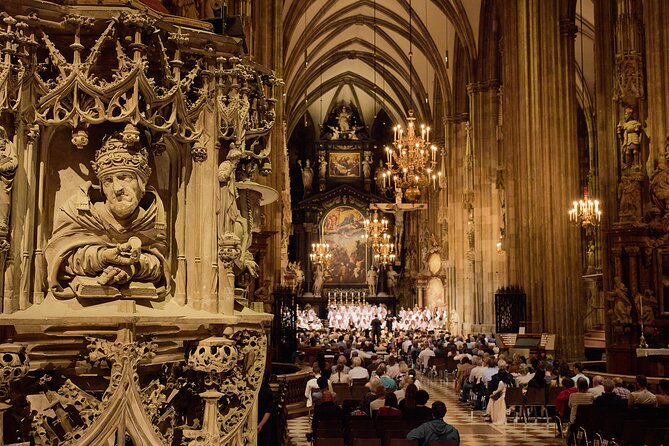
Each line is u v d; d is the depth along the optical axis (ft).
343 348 101.40
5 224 10.37
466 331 142.31
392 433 34.55
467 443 50.08
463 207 138.51
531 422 61.05
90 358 10.54
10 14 11.12
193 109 12.37
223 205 12.58
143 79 11.32
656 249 64.80
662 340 63.57
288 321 81.87
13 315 10.30
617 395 44.09
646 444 33.83
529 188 92.53
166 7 16.10
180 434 13.26
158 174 12.49
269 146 14.96
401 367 68.28
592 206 85.35
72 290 11.18
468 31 133.28
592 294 126.11
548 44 92.99
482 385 68.03
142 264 11.44
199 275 12.25
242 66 13.03
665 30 62.64
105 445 10.63
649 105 63.62
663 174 62.54
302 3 146.20
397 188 122.31
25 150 11.02
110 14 11.37
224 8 14.67
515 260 95.71
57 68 11.67
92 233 11.42
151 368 12.65
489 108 130.21
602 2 73.36
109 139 11.42
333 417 41.70
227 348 11.79
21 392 11.19
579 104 144.97
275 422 28.73
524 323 91.20
